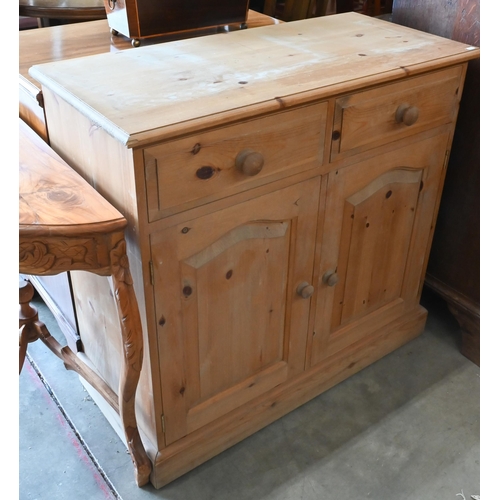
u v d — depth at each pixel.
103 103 0.95
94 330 1.30
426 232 1.51
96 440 1.35
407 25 1.53
